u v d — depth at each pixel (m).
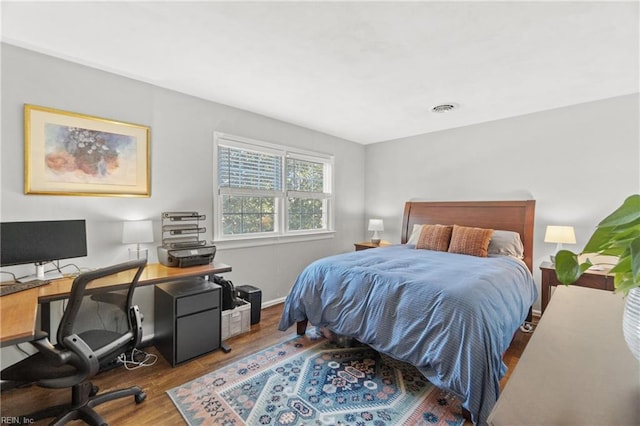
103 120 2.39
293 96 2.92
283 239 3.78
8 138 2.02
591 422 0.55
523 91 2.75
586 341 0.90
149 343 2.61
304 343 2.65
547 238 2.97
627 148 2.83
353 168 4.80
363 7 1.62
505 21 1.73
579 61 2.19
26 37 1.93
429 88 2.70
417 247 3.60
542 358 0.80
